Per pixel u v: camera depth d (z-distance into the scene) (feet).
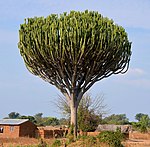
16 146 92.38
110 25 91.30
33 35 90.33
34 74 95.91
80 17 88.38
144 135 177.27
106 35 88.58
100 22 89.30
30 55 92.12
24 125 175.83
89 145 81.97
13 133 175.32
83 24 86.43
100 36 87.25
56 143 88.02
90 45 86.02
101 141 82.84
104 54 88.94
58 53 86.84
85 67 90.48
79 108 156.04
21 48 94.84
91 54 87.56
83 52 85.76
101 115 162.61
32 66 94.48
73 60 87.40
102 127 165.07
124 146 91.45
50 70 92.79
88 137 84.69
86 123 154.40
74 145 83.05
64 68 90.38
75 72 90.22
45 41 87.25
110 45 88.99
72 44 85.35
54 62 88.99
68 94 95.45
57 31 86.48
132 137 174.81
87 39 85.81
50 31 86.69
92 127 155.94
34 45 90.07
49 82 95.45
